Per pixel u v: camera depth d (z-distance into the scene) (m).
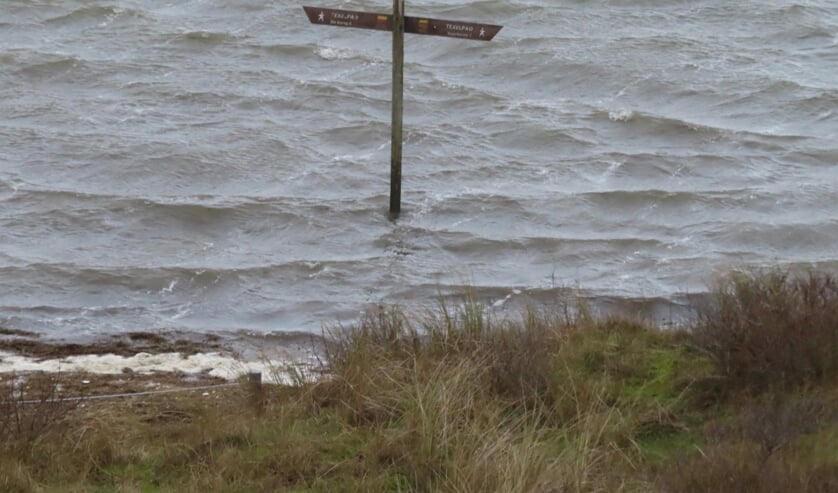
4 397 11.49
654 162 23.20
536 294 16.73
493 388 10.84
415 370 10.59
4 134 23.45
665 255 18.64
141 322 15.71
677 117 26.81
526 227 19.88
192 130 24.28
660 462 9.53
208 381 12.78
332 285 17.16
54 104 25.72
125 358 13.96
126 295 16.67
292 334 15.28
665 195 21.00
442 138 24.19
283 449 9.85
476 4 33.25
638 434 10.25
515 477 8.67
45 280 16.97
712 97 27.95
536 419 10.27
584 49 30.42
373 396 10.69
